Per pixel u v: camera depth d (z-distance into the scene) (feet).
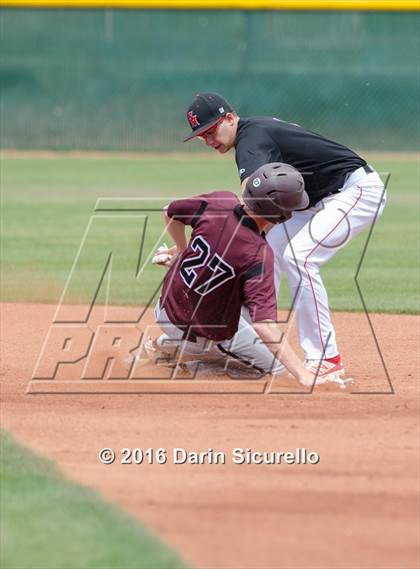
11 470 45.62
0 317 85.97
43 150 257.96
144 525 40.11
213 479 45.29
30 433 51.52
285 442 50.42
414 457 48.29
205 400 58.34
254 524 40.34
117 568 36.32
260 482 44.91
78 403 57.57
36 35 251.39
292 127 63.16
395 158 240.94
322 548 38.24
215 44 249.96
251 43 248.52
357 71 247.70
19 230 141.59
